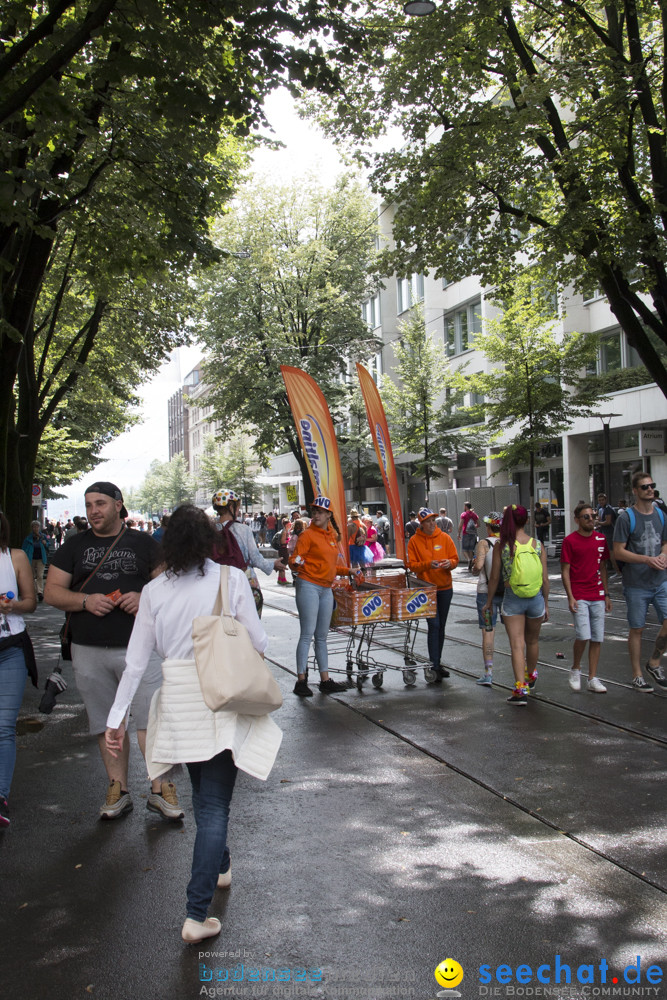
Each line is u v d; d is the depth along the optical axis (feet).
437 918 12.78
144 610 12.45
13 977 11.37
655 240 44.70
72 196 37.35
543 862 14.82
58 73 30.53
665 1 41.32
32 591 18.01
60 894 13.92
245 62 28.53
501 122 45.37
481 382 81.82
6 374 38.50
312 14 28.04
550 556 93.56
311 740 23.52
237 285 117.39
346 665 34.53
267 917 12.90
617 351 88.69
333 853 15.39
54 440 95.55
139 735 17.65
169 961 11.68
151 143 36.40
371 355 126.52
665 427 81.71
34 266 38.09
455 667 34.17
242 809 17.93
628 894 13.51
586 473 95.71
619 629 42.01
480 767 20.39
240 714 12.02
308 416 34.78
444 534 32.17
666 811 17.10
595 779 19.21
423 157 49.37
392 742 23.06
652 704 26.20
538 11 48.06
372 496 168.35
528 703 27.04
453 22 44.11
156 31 27.37
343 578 33.55
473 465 129.08
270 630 47.70
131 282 59.31
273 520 156.25
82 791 19.62
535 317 77.46
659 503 30.71
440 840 15.90
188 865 14.97
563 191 46.32
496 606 30.96
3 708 17.24
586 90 44.29
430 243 51.31
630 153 45.70
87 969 11.53
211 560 12.57
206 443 214.28
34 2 27.50
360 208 121.90
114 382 86.69
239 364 119.75
